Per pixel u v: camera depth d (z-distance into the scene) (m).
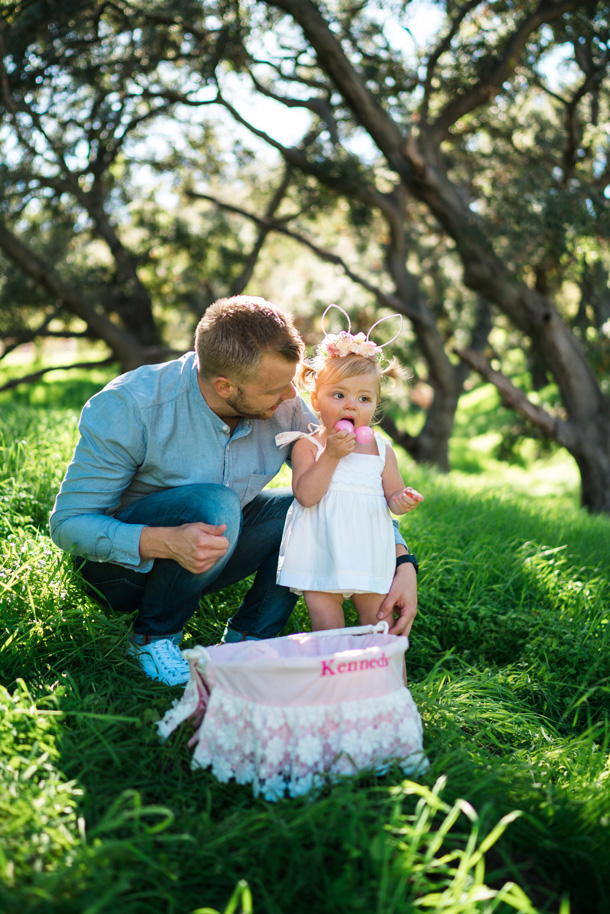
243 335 2.42
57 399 21.94
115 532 2.53
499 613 3.73
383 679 2.14
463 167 13.48
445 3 11.04
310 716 2.07
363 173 12.91
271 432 2.93
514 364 27.30
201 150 15.69
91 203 14.73
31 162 12.47
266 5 11.23
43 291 15.52
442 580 3.92
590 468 11.84
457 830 2.01
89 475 2.60
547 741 2.68
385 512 2.67
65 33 9.86
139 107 13.98
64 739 2.14
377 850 1.67
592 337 13.48
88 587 2.86
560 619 3.59
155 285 17.69
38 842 1.74
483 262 11.03
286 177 15.51
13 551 3.01
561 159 12.36
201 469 2.77
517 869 1.87
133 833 1.87
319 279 17.70
